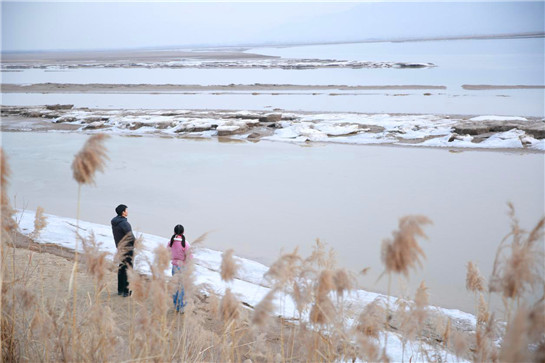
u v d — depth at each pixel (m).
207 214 15.62
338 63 110.75
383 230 13.74
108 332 4.07
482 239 12.85
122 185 19.47
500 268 2.93
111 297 7.68
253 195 17.88
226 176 20.97
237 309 3.65
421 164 22.66
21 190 18.67
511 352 2.15
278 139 30.05
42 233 12.07
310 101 48.88
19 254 9.93
